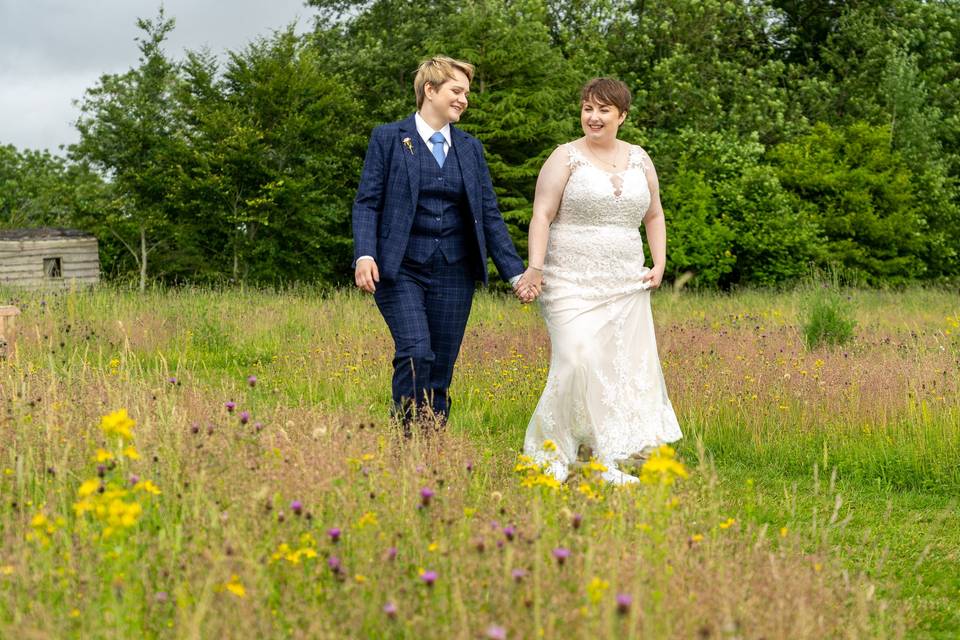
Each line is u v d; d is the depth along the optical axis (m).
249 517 3.06
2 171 44.59
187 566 2.68
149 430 3.89
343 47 29.59
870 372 7.26
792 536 3.89
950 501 5.16
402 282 5.08
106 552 2.76
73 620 2.47
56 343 9.30
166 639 2.43
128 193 24.19
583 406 5.20
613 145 5.39
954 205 29.72
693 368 7.56
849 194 26.80
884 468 5.70
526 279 5.23
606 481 4.91
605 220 5.26
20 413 4.27
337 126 25.67
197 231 24.45
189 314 11.55
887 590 3.74
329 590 2.66
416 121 5.13
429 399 5.11
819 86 32.31
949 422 5.96
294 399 7.34
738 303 16.36
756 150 26.22
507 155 25.64
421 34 29.17
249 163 23.97
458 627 2.46
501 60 24.92
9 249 23.34
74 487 3.59
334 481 3.31
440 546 2.87
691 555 3.14
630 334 5.33
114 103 24.12
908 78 30.94
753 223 24.83
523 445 5.71
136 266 25.30
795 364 7.62
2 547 2.93
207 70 24.88
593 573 2.78
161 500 3.38
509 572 2.63
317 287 23.17
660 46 31.75
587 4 31.80
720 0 32.94
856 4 35.12
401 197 5.02
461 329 5.25
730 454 6.11
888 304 17.50
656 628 2.44
